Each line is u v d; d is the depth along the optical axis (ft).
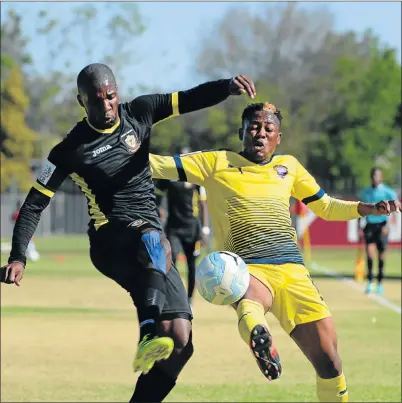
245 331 58.90
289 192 66.95
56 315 141.59
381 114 506.48
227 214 65.82
